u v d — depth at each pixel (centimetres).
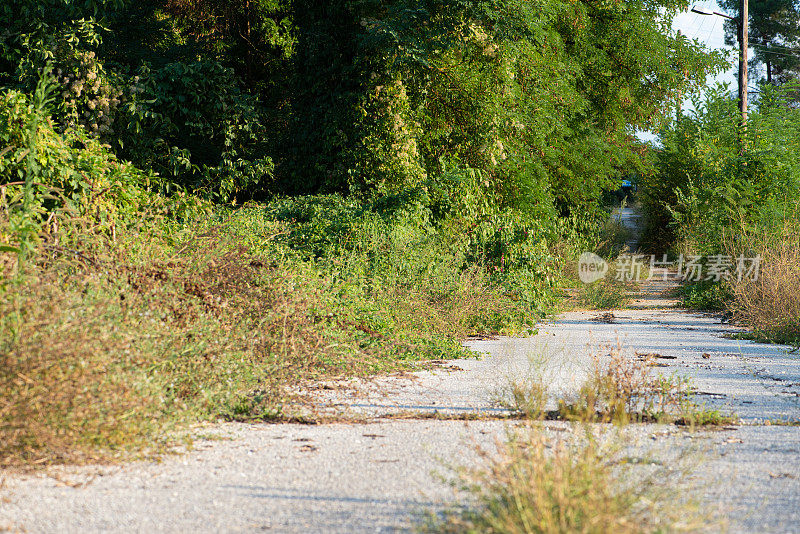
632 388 793
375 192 1973
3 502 469
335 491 496
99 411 566
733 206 2283
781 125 2473
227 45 2761
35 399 525
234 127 1981
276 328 916
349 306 1156
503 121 2195
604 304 2238
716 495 484
